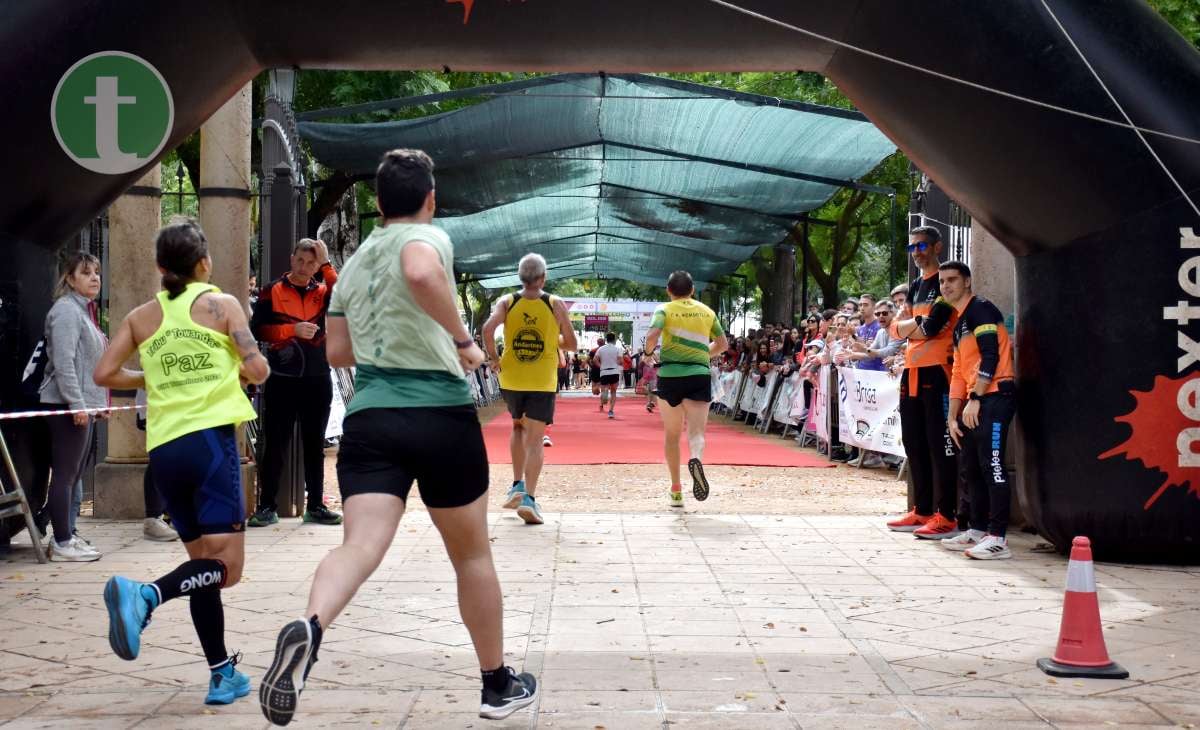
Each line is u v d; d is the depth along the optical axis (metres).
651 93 13.23
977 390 6.99
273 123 8.80
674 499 9.47
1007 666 4.48
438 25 6.68
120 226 8.54
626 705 3.93
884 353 12.20
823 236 29.98
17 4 5.84
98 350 7.00
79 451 6.89
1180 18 12.42
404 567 6.53
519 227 25.86
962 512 7.70
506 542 7.46
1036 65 6.28
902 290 11.05
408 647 4.76
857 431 13.07
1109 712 3.88
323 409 8.37
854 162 16.33
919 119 6.87
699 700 4.00
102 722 3.74
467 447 3.52
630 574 6.38
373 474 3.42
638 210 23.77
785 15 6.68
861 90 7.11
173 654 4.64
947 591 5.96
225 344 4.12
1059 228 6.73
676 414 9.23
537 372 8.23
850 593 5.89
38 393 6.81
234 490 4.02
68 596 5.82
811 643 4.84
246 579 6.23
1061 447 6.82
